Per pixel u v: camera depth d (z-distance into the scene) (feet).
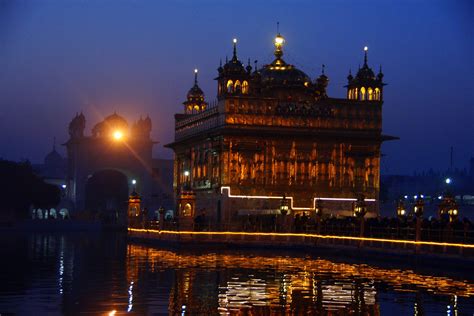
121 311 94.07
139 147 494.59
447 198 188.96
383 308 99.25
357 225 202.90
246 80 264.93
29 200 440.04
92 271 143.95
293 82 265.75
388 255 177.88
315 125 263.90
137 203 281.13
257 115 259.80
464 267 153.58
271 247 225.15
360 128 267.59
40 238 290.97
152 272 142.31
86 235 326.44
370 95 272.31
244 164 258.98
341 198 264.93
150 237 258.57
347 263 168.45
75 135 495.82
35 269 147.84
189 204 233.76
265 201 259.39
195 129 288.92
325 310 97.04
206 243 227.40
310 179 262.88
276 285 122.31
